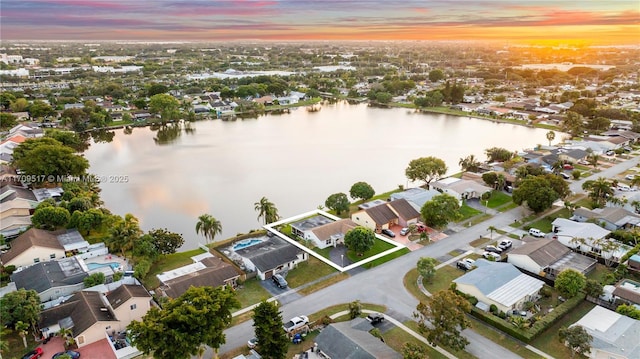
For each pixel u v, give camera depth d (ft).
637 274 266.36
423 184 447.42
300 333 214.48
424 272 256.93
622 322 212.64
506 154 498.28
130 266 281.13
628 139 588.91
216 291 193.98
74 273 258.98
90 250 300.20
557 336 213.46
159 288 249.96
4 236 319.27
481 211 370.53
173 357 170.40
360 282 263.29
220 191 447.01
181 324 176.45
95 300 229.66
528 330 211.41
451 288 248.73
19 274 258.98
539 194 342.85
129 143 640.58
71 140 533.14
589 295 241.35
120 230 290.15
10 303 206.90
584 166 491.72
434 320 202.80
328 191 446.60
